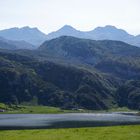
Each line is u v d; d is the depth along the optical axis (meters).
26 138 82.75
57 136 85.31
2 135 91.69
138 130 96.94
